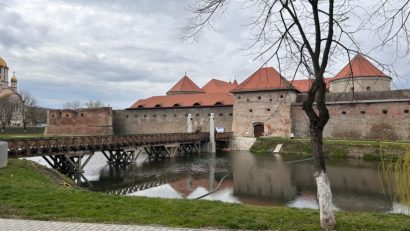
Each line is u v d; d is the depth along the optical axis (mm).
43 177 13180
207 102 46969
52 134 54312
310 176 20219
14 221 6422
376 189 16219
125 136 25984
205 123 46406
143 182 18953
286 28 6660
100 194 9305
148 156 30531
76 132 52812
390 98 34156
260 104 41219
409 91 34062
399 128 33688
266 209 8195
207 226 6383
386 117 34469
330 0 6078
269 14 6551
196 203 8492
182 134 33969
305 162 26500
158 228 6051
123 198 8828
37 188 9672
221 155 33719
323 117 6523
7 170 12609
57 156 20469
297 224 6656
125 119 52906
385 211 12055
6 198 8266
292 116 40281
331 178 19516
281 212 7832
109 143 24031
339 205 13188
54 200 8219
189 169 24016
